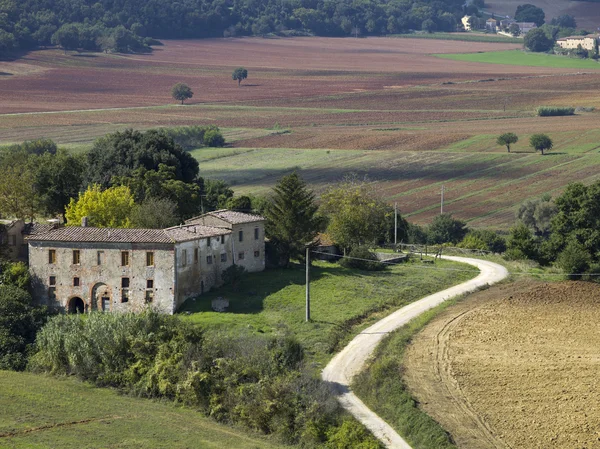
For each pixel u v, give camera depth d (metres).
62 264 180.25
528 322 179.50
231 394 141.38
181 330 155.50
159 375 147.38
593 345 165.38
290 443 131.88
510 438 128.75
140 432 129.88
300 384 143.12
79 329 159.38
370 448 126.56
